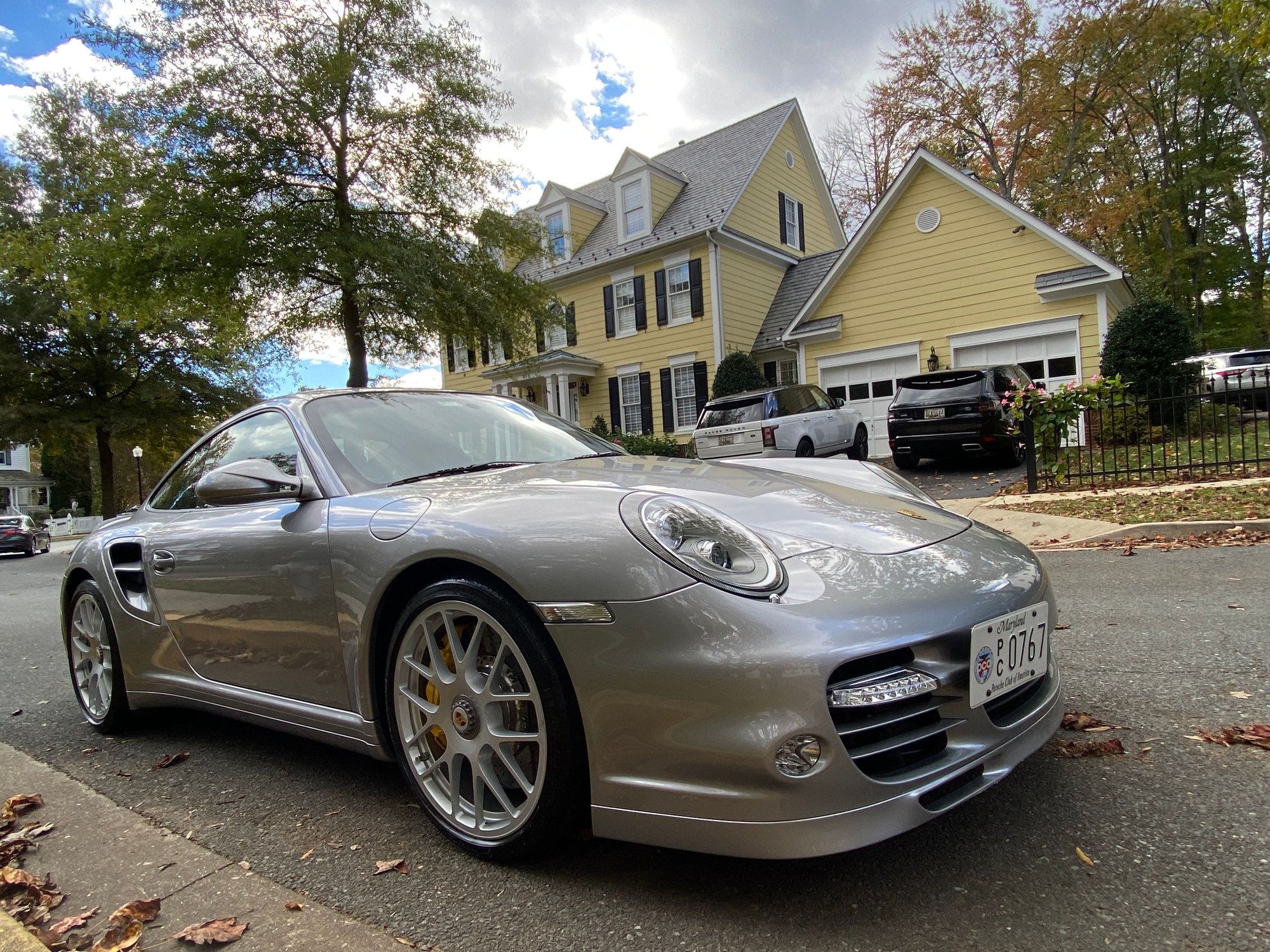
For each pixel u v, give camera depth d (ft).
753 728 4.80
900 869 5.59
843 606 5.16
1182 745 7.35
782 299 64.75
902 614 5.25
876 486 8.66
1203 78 85.35
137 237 36.47
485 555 5.79
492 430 9.43
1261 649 10.02
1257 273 95.20
